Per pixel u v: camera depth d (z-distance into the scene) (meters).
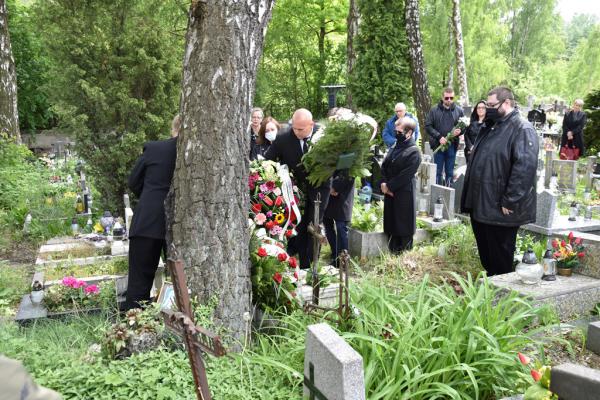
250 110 4.34
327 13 31.48
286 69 35.50
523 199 5.80
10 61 14.91
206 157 4.15
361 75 15.02
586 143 19.06
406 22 14.73
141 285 4.85
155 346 3.87
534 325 5.18
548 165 12.93
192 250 4.22
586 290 5.55
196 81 4.12
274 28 32.03
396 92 14.80
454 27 23.66
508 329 4.06
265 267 4.70
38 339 4.32
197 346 2.60
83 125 10.16
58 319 5.42
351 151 5.27
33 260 8.33
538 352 4.48
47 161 15.00
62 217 9.72
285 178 5.62
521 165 5.74
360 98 15.08
